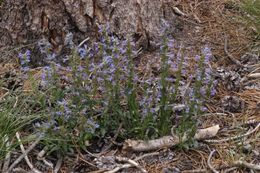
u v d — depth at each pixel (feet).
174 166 8.27
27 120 8.54
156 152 8.41
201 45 10.55
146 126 8.32
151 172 8.17
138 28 10.12
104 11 9.83
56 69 8.42
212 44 10.62
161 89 8.37
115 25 9.95
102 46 8.52
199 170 8.20
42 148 8.41
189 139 8.45
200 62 8.23
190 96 8.36
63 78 9.16
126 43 8.37
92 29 9.90
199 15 11.39
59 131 8.20
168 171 8.18
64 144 8.21
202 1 11.73
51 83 8.45
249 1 10.95
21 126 8.29
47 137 8.13
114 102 8.45
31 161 8.26
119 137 8.57
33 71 9.73
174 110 8.86
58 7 9.71
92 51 9.85
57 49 9.93
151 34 10.27
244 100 9.39
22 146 8.30
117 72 8.27
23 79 9.38
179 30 10.95
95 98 8.69
